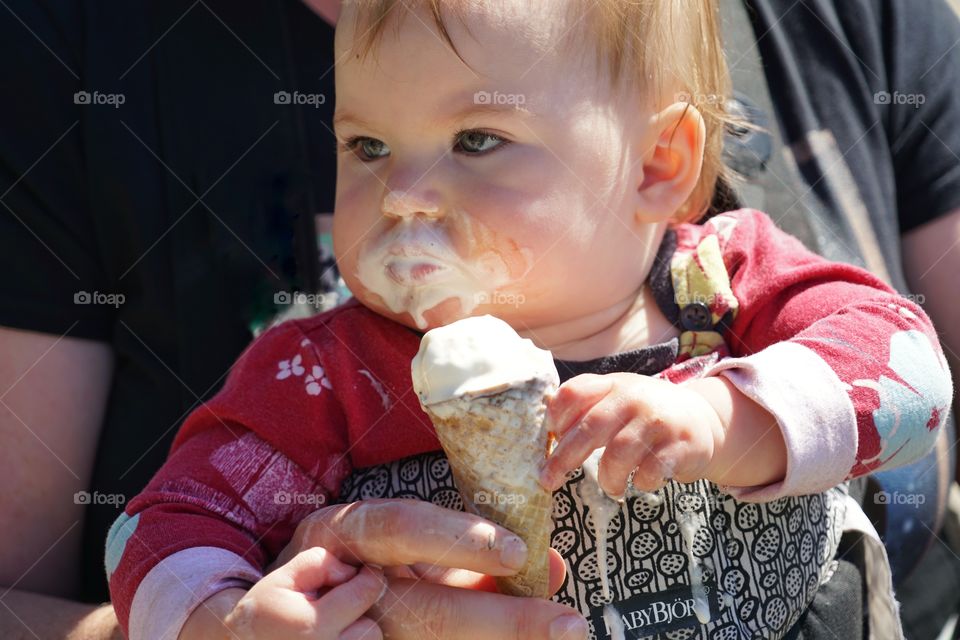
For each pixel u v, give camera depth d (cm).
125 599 136
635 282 159
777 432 134
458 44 142
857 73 210
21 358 188
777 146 202
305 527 133
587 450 123
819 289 157
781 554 149
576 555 141
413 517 124
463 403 121
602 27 150
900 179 217
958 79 219
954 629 218
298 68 208
